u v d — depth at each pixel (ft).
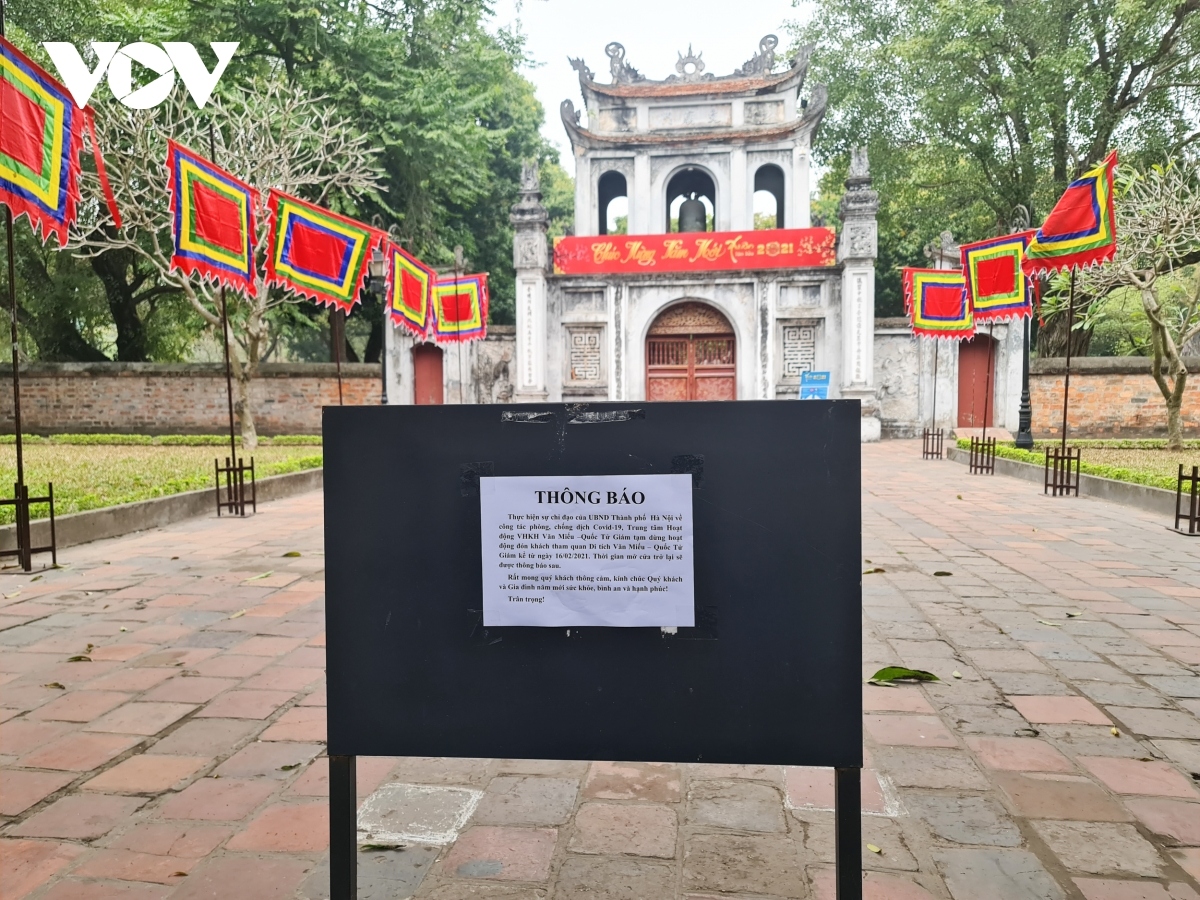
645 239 70.03
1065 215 32.14
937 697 11.24
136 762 9.37
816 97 74.23
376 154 67.67
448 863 7.41
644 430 5.68
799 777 9.09
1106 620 14.89
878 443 63.98
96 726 10.36
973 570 18.99
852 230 65.05
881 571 18.84
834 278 68.23
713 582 5.71
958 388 69.36
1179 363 45.68
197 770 9.18
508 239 91.45
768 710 5.71
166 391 72.02
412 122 65.26
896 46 66.90
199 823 8.05
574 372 71.77
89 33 58.75
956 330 50.44
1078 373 64.54
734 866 7.32
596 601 5.76
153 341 83.92
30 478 34.30
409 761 9.60
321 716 10.68
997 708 10.86
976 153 70.59
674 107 77.66
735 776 9.12
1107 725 10.30
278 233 32.50
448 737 5.90
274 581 18.22
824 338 68.54
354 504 5.90
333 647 5.95
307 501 32.89
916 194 76.18
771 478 5.65
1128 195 45.85
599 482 5.70
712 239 69.41
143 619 15.19
